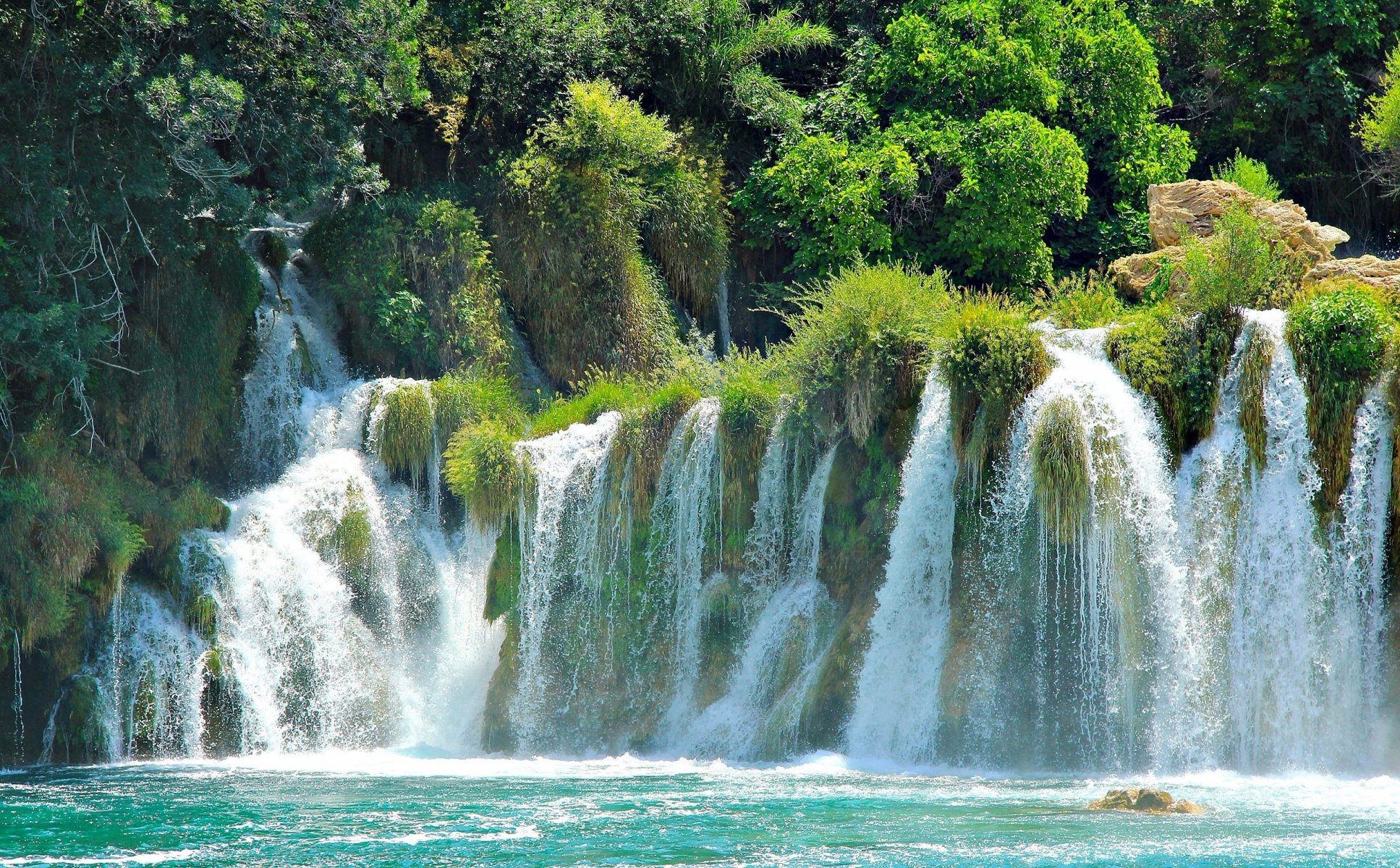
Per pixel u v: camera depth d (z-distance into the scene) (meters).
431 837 32.94
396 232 68.69
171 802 39.38
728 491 54.97
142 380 58.69
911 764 48.47
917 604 50.25
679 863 29.66
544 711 55.00
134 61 52.34
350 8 59.38
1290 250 57.72
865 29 80.25
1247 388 47.72
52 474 52.28
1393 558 44.97
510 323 70.38
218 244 62.84
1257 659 45.97
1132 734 45.88
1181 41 82.44
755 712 52.53
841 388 52.97
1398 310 50.66
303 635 56.94
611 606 55.78
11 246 52.31
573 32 74.38
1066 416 46.78
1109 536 46.38
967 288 67.00
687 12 75.94
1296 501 46.41
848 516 53.31
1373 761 44.25
